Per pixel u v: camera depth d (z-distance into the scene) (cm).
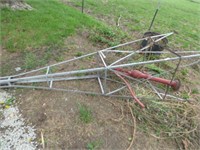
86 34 521
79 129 273
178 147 277
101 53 356
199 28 887
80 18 608
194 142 288
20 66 368
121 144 265
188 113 330
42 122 275
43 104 300
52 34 478
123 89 347
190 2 1744
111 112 305
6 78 325
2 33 446
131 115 307
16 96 307
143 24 737
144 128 291
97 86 350
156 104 331
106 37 536
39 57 399
